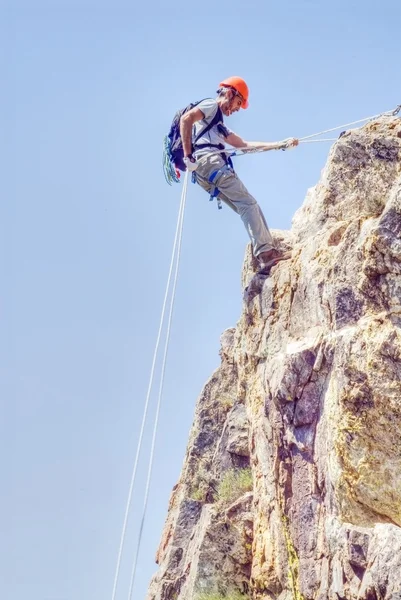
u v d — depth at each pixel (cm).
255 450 1246
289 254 1258
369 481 954
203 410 1524
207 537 1268
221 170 1279
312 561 1013
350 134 1192
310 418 1055
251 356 1261
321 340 1059
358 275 1044
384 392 969
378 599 867
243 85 1310
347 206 1163
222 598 1220
